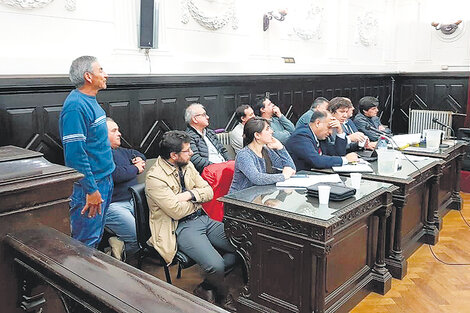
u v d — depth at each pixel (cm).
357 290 269
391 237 308
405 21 757
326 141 367
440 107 732
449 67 718
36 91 310
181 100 422
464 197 537
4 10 303
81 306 84
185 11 427
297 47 578
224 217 251
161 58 404
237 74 471
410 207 344
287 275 234
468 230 411
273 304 241
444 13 712
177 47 425
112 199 320
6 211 109
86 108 252
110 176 277
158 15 386
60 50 336
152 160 362
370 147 416
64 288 88
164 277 308
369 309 266
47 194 116
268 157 313
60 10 334
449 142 450
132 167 330
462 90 705
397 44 770
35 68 312
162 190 264
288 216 221
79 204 257
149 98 393
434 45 733
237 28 486
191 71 429
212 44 459
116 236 307
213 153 393
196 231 271
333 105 416
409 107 766
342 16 645
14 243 103
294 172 298
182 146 273
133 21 381
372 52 728
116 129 320
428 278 310
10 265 110
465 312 264
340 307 251
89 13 353
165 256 262
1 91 291
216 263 256
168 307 71
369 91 717
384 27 749
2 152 129
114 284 79
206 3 446
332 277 245
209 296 263
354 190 251
